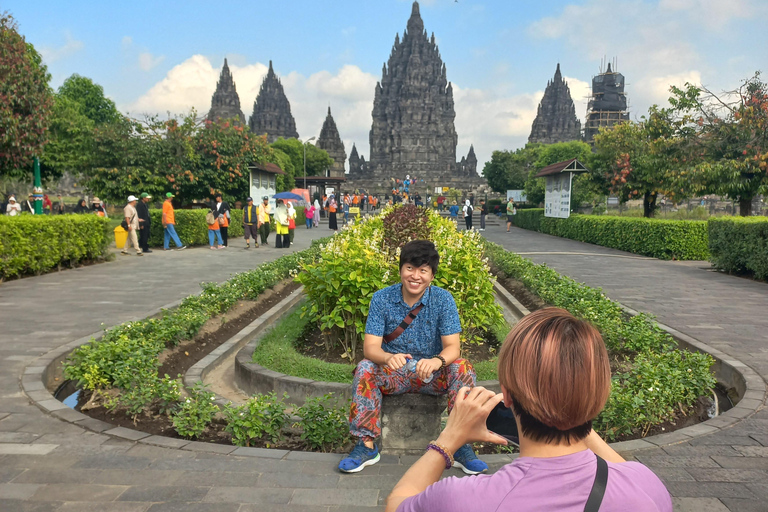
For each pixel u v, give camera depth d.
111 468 3.55
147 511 3.04
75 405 5.16
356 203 52.75
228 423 4.49
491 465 3.72
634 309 8.94
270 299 10.08
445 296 3.72
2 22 14.92
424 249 3.61
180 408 4.64
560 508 1.14
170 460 3.68
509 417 1.45
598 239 22.78
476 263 7.03
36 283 11.27
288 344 6.71
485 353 6.83
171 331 6.44
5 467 3.55
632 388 4.79
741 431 4.20
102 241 14.81
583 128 99.69
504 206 54.19
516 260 12.78
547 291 9.03
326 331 6.63
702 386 5.05
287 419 4.30
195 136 26.30
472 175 117.88
